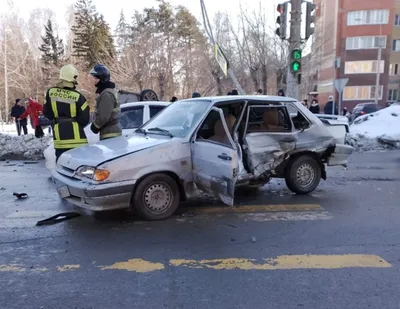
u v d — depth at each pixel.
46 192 6.49
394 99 42.53
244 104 5.47
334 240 4.21
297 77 10.62
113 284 3.24
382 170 8.56
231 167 4.37
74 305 2.92
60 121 5.43
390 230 4.53
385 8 40.50
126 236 4.33
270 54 25.53
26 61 49.25
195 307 2.88
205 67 30.56
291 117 5.95
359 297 3.01
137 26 36.44
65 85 5.39
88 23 43.31
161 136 5.23
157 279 3.32
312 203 5.69
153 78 30.33
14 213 5.25
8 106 44.47
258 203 5.69
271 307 2.88
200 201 5.78
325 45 34.03
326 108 16.05
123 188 4.56
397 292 3.09
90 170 4.51
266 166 5.49
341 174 8.05
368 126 15.12
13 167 9.23
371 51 41.12
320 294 3.06
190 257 3.77
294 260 3.69
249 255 3.82
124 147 4.80
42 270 3.50
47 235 4.38
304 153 6.09
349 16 41.34
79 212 5.23
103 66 5.66
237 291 3.12
